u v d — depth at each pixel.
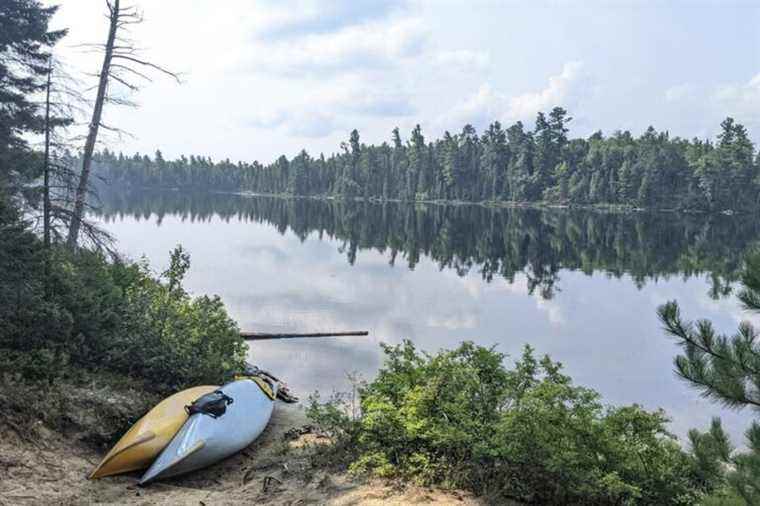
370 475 7.75
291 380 15.22
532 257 43.41
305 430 10.98
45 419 8.49
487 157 135.38
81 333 11.38
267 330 20.48
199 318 13.63
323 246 48.22
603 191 117.81
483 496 6.98
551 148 127.12
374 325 21.70
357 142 161.75
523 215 97.81
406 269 36.34
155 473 8.12
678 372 5.93
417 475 7.54
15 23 25.41
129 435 8.79
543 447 6.87
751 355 5.64
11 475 7.09
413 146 146.62
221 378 12.59
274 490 7.68
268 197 169.12
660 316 6.07
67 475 7.61
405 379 8.88
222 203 125.94
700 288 30.78
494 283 31.75
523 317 23.64
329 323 21.81
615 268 37.97
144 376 11.79
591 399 7.53
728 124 115.50
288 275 32.56
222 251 42.53
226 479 8.66
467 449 7.65
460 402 8.00
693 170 113.25
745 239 59.97
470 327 21.83
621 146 132.62
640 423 7.45
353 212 102.69
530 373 8.57
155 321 12.57
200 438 8.91
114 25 17.97
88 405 9.48
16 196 13.33
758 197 111.38
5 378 8.82
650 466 6.98
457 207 121.25
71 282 11.78
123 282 14.88
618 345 19.67
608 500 6.82
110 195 135.50
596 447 7.00
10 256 10.27
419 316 23.38
